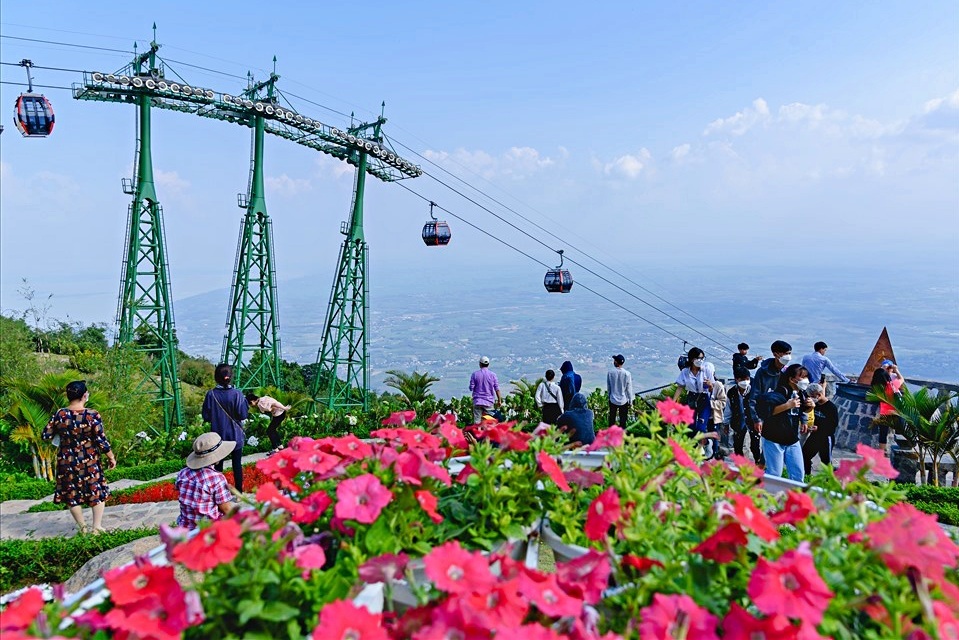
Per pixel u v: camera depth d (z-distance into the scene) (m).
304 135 28.55
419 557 2.11
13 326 18.83
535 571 1.74
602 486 2.49
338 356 29.44
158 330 23.91
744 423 8.28
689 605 1.57
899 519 1.79
